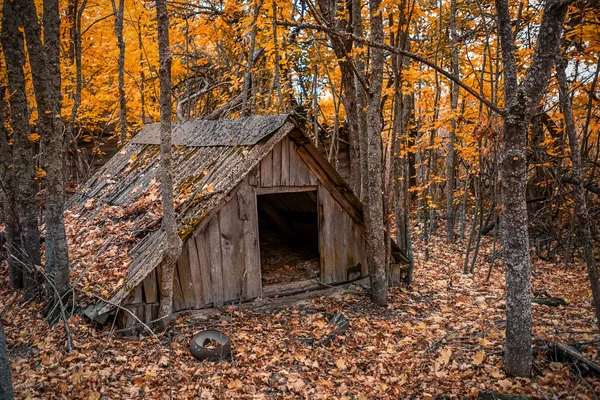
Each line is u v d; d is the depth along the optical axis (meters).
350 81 8.84
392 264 8.16
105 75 10.88
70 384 4.38
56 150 5.74
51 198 5.78
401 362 5.28
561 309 6.82
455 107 9.41
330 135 12.73
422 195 13.16
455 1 9.31
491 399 4.28
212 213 6.43
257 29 10.10
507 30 4.29
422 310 7.11
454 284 8.46
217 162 6.88
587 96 7.83
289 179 7.04
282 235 10.09
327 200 7.44
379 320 6.62
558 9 3.99
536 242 10.08
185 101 11.62
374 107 6.68
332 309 6.95
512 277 4.63
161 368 4.91
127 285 5.62
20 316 6.15
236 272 6.69
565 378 4.64
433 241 11.93
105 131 13.70
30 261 6.63
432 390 4.63
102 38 10.79
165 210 5.33
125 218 7.34
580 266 9.16
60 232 5.86
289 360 5.29
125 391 4.38
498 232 11.20
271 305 6.91
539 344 5.36
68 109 9.88
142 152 9.51
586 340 5.36
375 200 6.99
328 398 4.53
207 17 11.25
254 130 6.86
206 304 6.42
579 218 4.88
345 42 7.97
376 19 6.30
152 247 6.02
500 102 9.44
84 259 6.72
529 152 9.68
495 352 5.31
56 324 5.69
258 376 4.84
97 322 5.74
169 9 11.04
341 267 7.68
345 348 5.66
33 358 4.90
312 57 9.72
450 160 11.35
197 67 12.98
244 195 6.68
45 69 5.48
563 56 7.19
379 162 6.92
